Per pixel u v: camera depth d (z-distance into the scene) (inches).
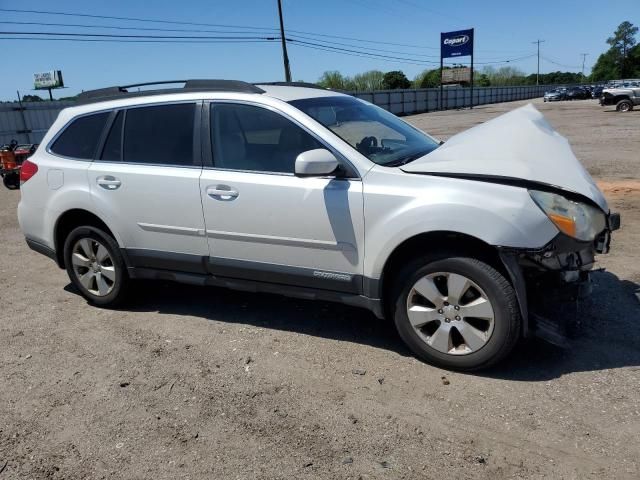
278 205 151.0
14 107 1076.5
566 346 136.9
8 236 321.7
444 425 119.8
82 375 150.6
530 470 105.0
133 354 160.9
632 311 165.6
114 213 179.6
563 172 136.8
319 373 144.3
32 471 113.2
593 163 453.4
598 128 802.8
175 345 165.0
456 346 140.3
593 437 112.7
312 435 119.3
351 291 148.9
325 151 139.8
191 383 142.9
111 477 110.3
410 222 133.9
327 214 144.8
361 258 143.9
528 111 190.1
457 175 133.4
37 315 194.7
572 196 130.1
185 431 123.3
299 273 153.9
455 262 133.6
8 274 245.6
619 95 1225.4
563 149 152.6
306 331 169.3
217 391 138.6
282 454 113.8
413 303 142.5
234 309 189.6
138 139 178.2
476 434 116.2
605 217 138.6
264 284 161.9
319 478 106.3
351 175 143.8
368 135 159.8
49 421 130.3
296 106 156.8
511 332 130.9
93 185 183.5
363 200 140.0
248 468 110.4
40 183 196.2
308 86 190.4
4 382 149.3
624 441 110.9
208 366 151.3
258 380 142.6
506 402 126.2
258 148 157.6
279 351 157.4
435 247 138.2
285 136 154.1
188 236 168.6
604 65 5241.1
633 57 5022.1
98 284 193.9
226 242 162.4
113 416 130.7
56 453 118.6
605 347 146.8
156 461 114.1
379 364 146.9
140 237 178.1
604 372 135.4
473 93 2866.6
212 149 163.9
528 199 126.3
